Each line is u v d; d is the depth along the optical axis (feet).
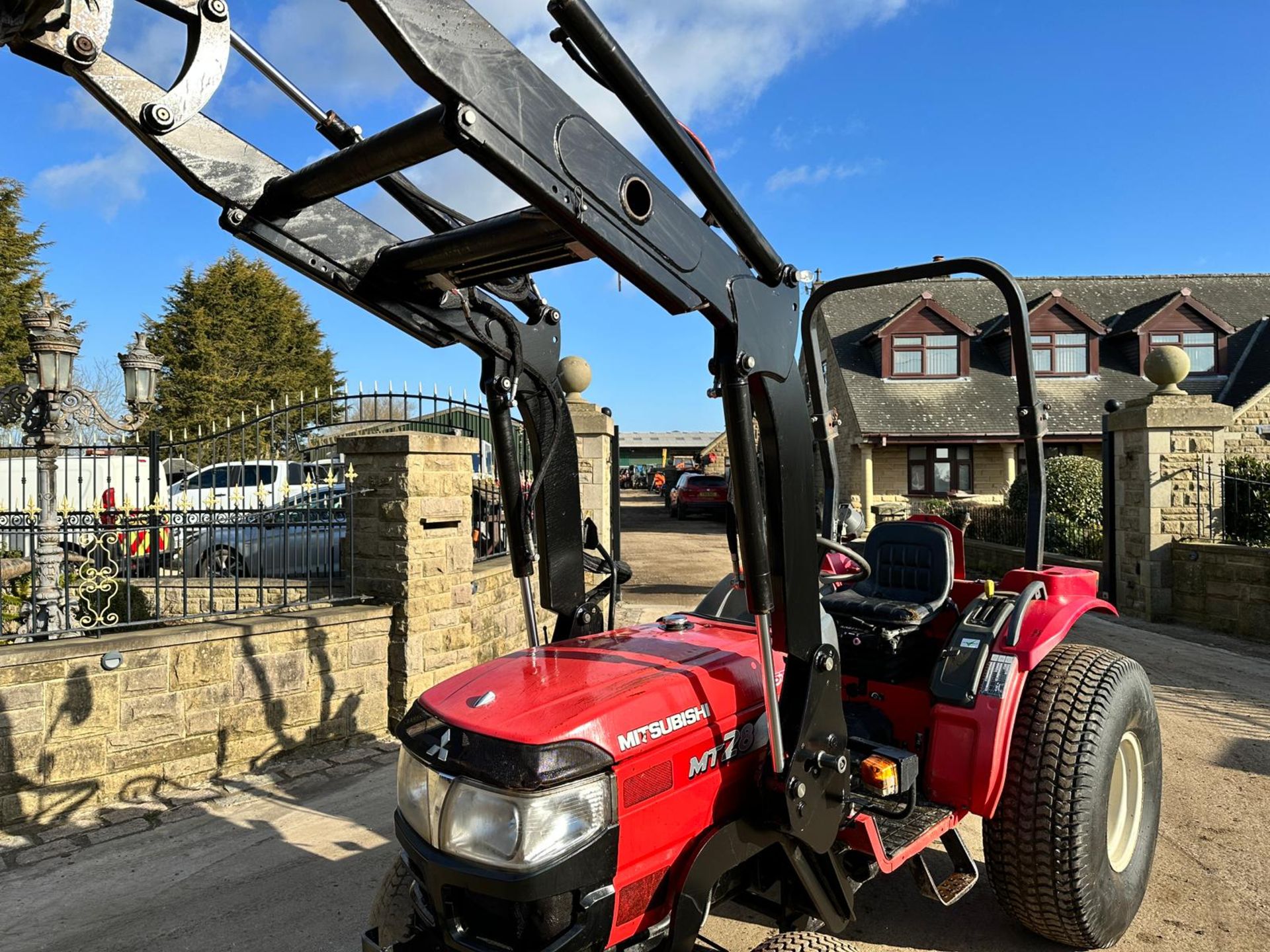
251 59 6.12
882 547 12.47
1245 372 64.59
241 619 16.93
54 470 18.61
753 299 6.82
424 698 7.60
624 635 9.23
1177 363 31.89
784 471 7.16
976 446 67.87
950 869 12.26
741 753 7.72
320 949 10.36
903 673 11.38
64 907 11.48
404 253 7.10
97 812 14.60
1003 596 10.92
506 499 8.30
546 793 6.23
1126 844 10.43
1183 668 23.75
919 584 11.89
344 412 25.91
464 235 6.73
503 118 4.94
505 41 5.00
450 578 19.52
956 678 9.82
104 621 17.53
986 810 9.27
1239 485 31.19
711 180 6.28
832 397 74.28
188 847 13.25
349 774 16.24
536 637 8.66
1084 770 9.23
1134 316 71.10
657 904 6.96
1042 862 9.25
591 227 5.47
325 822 14.11
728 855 7.23
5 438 35.91
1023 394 11.11
